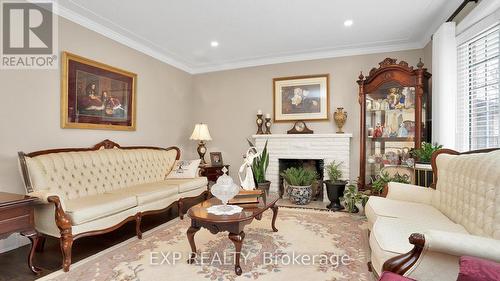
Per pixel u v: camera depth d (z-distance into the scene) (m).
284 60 4.63
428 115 3.74
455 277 1.17
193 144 5.20
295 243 2.50
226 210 2.18
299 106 4.54
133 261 2.17
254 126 4.85
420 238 1.21
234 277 1.90
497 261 1.08
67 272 2.01
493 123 2.39
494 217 1.47
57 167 2.65
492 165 1.62
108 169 3.15
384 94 3.89
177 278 1.89
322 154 4.25
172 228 3.01
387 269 1.28
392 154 3.84
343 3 2.86
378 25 3.39
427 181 2.88
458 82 2.87
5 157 2.49
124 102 3.72
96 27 3.31
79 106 3.11
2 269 2.09
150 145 4.21
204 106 5.21
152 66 4.26
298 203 4.02
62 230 2.08
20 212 1.92
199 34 3.66
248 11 3.02
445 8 2.97
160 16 3.13
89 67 3.23
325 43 4.01
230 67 5.00
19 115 2.59
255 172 3.85
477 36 2.58
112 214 2.48
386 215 2.03
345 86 4.30
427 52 3.82
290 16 3.14
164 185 3.38
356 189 3.90
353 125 4.25
